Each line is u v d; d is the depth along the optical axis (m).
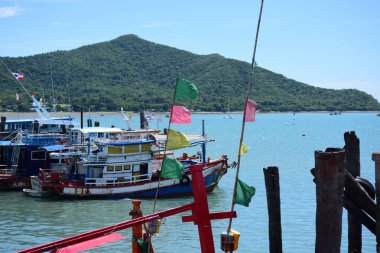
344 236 29.38
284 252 27.23
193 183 13.97
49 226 33.66
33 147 48.72
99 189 43.56
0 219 35.69
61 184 43.28
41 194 44.69
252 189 14.86
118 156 43.91
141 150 44.50
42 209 39.34
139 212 15.99
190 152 92.38
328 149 13.91
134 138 46.53
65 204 41.34
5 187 48.19
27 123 61.03
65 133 55.44
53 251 12.86
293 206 39.25
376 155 14.56
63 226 33.62
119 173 44.06
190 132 159.00
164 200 43.44
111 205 40.94
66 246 13.02
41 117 66.31
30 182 48.00
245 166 69.38
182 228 32.22
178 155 84.38
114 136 48.53
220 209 38.47
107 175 43.97
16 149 48.84
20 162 48.84
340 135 145.25
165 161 15.73
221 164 46.44
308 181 53.38
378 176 14.58
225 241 14.33
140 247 15.91
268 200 18.42
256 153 91.00
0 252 27.38
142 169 44.75
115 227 13.52
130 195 43.84
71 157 46.69
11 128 60.69
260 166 69.19
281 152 92.56
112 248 27.62
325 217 13.20
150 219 13.80
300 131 167.00
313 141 122.62
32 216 36.81
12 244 29.06
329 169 13.12
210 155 87.38
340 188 13.21
